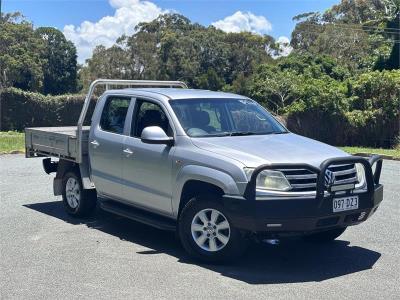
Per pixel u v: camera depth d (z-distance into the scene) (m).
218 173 6.43
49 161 9.76
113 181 8.02
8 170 14.12
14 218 9.02
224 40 77.44
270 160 6.30
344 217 6.38
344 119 27.81
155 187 7.29
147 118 7.70
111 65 77.88
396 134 26.98
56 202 10.29
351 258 7.03
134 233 8.16
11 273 6.34
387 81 27.31
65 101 32.22
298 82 33.62
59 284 5.98
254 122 7.76
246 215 6.12
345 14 68.94
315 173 6.25
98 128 8.38
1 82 67.19
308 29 69.94
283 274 6.36
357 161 6.52
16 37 69.62
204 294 5.69
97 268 6.51
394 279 6.21
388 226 8.72
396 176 14.08
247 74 75.81
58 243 7.58
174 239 7.86
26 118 31.61
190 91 8.08
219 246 6.58
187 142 6.98
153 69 76.25
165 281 6.07
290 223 6.10
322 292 5.77
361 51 56.66
